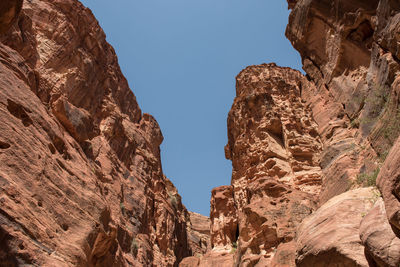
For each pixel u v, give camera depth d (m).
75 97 30.33
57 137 19.97
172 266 34.31
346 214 9.96
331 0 21.16
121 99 43.62
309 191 22.69
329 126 20.50
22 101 17.91
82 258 15.30
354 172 15.16
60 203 16.56
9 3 7.92
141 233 32.22
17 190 13.83
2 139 14.86
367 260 8.19
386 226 7.71
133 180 36.06
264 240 18.84
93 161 27.72
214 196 32.19
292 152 26.30
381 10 14.82
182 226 45.75
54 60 29.39
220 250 27.14
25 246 12.51
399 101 11.89
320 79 24.39
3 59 19.22
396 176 7.09
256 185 22.92
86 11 37.56
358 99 18.41
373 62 16.33
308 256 9.86
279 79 33.94
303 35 24.83
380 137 13.66
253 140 29.55
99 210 19.31
